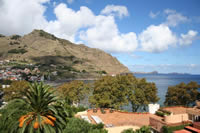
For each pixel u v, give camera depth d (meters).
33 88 16.20
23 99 16.48
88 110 33.88
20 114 16.81
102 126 21.66
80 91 45.91
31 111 16.17
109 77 44.34
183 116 23.84
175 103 43.69
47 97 16.80
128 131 19.64
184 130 21.08
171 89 44.06
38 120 14.53
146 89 39.88
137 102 37.84
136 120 26.62
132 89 39.81
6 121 16.61
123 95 37.44
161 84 190.50
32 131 14.33
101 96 38.94
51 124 15.62
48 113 16.58
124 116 29.34
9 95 47.75
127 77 41.59
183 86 42.47
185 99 41.66
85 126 18.36
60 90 45.81
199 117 23.14
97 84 42.47
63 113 20.20
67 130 16.70
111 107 39.25
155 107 32.03
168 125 21.41
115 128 22.64
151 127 22.70
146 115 29.98
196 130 20.17
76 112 31.12
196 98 41.94
